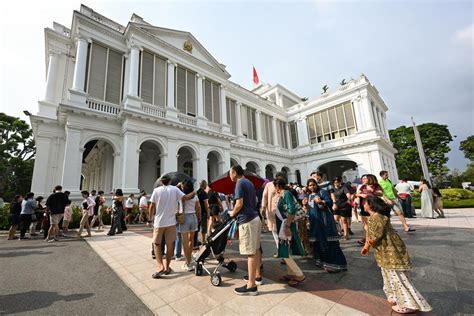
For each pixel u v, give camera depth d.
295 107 29.33
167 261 4.19
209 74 19.52
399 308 2.56
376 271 3.96
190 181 4.99
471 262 4.11
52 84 15.30
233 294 3.24
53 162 13.84
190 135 16.38
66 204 8.24
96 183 19.47
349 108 24.12
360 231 7.95
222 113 19.81
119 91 14.70
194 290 3.43
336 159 24.08
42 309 2.95
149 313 2.81
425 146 37.69
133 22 14.98
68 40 16.28
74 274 4.30
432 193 10.73
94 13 15.02
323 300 2.93
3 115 27.48
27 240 8.01
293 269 3.46
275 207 3.92
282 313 2.65
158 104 15.65
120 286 3.69
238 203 3.36
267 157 24.83
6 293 3.46
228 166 18.67
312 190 4.62
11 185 28.91
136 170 13.08
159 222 4.15
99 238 7.97
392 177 24.27
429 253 4.78
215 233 3.80
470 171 40.41
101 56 14.27
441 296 2.93
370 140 21.67
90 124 12.66
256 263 3.34
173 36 17.72
